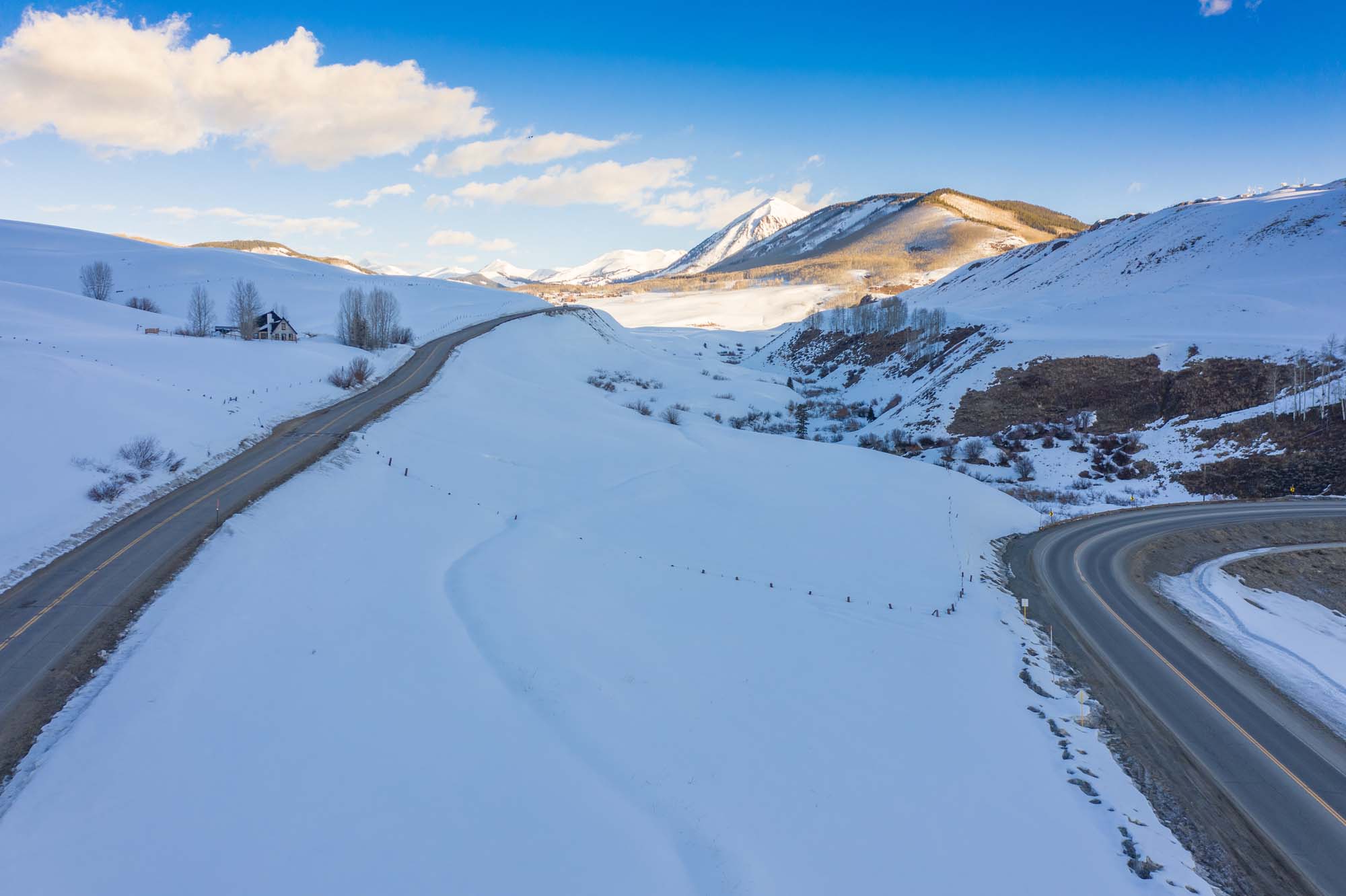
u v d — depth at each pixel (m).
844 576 28.70
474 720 14.84
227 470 30.77
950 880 12.17
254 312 76.75
